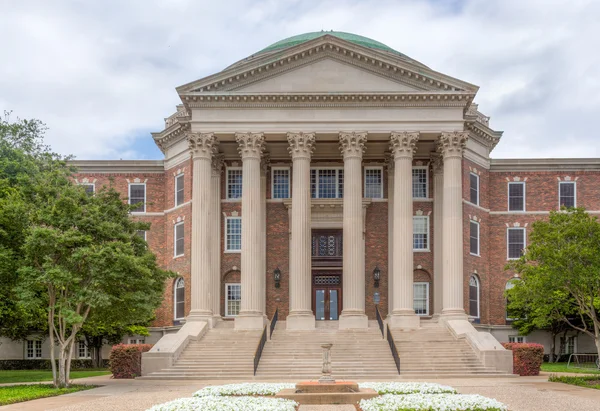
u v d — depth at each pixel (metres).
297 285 46.12
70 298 33.25
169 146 58.44
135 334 54.41
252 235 46.69
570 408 23.83
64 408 24.61
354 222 46.59
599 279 34.88
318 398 24.05
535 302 38.25
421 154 53.81
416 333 43.94
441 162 52.41
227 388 26.86
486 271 56.50
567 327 54.41
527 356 39.31
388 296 52.41
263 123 47.62
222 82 48.03
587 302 38.56
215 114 47.84
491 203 58.12
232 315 53.19
